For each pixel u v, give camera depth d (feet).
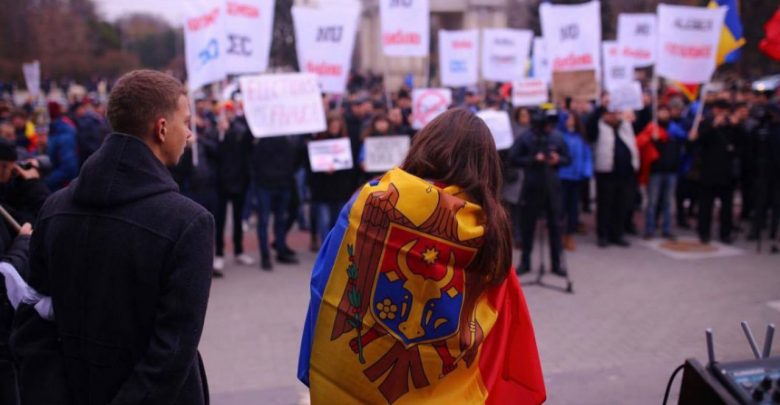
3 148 10.37
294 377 15.90
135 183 6.11
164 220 6.03
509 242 6.60
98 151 6.29
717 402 6.15
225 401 14.49
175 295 5.90
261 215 26.22
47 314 6.41
